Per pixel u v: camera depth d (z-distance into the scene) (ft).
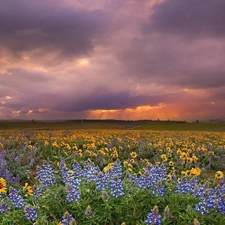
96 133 87.61
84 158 39.01
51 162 37.09
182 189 16.24
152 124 254.06
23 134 71.51
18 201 15.06
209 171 37.73
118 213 15.05
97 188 16.16
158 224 12.88
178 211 14.69
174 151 43.75
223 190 15.90
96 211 14.85
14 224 14.33
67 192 15.10
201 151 42.73
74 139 55.11
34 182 28.76
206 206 14.33
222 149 50.31
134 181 18.54
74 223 12.31
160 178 17.21
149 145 50.06
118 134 85.66
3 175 27.14
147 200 15.78
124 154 44.04
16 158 34.32
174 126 223.71
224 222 13.80
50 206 15.76
